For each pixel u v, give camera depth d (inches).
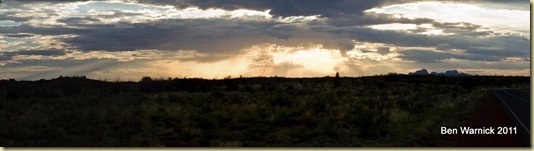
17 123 856.3
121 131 810.2
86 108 1090.1
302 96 1819.6
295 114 1110.4
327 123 860.6
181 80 2108.8
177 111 1091.9
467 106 1494.8
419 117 1056.8
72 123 888.9
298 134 805.2
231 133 828.0
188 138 802.2
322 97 1711.4
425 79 4375.0
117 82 2050.9
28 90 1646.2
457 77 4845.0
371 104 1401.3
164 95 1567.4
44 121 879.1
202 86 2085.4
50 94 1590.8
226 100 1469.0
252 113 1087.0
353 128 860.0
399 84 3565.5
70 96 1525.6
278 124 957.8
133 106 1186.6
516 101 1838.1
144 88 1891.0
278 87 2397.9
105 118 941.8
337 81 3341.5
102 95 1582.2
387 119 860.6
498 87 4333.2
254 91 2052.2
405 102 1425.9
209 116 1018.7
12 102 1258.6
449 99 1835.6
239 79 2955.2
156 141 755.4
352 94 2091.5
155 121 960.9
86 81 1977.1
